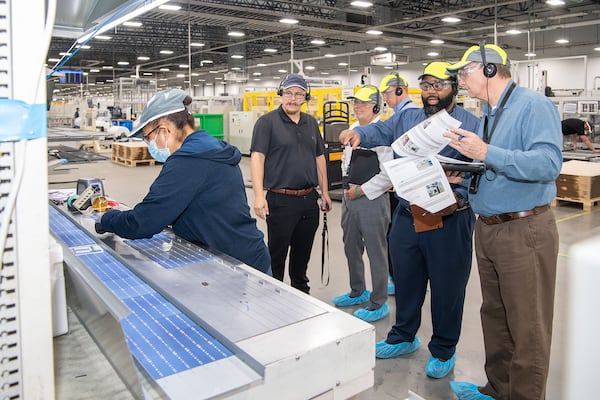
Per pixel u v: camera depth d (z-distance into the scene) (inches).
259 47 780.6
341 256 190.4
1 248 25.3
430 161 78.9
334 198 290.7
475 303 144.6
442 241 95.8
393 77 129.1
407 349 112.4
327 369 39.5
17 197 26.2
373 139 105.3
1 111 24.9
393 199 144.6
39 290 27.6
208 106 555.8
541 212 74.8
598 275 18.7
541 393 77.2
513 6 504.4
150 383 35.5
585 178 262.8
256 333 40.8
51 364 28.6
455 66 79.2
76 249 67.1
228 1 443.5
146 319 45.3
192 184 66.9
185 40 685.9
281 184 117.0
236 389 34.4
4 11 24.8
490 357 88.7
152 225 64.9
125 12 71.1
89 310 41.6
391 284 151.9
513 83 77.4
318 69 906.7
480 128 83.0
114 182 346.6
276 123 116.1
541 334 76.1
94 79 1093.1
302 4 459.2
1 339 27.0
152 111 67.2
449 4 485.4
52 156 124.2
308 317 44.1
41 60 25.9
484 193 77.5
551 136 71.9
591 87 617.0
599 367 18.6
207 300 47.9
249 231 75.5
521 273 75.3
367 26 516.7
